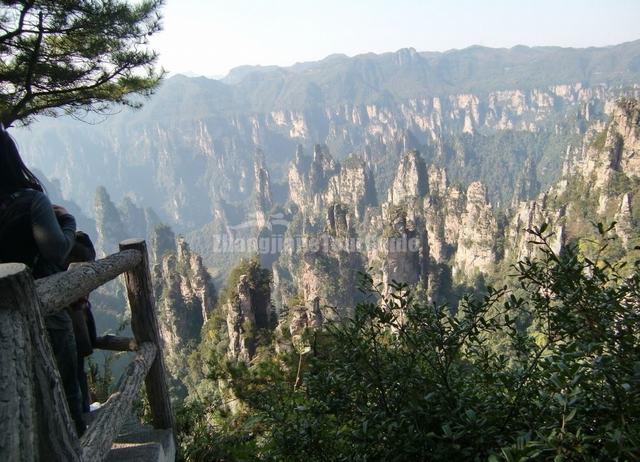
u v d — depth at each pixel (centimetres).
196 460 564
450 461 316
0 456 164
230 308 6281
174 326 9706
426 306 368
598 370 266
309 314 4925
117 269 346
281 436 404
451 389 349
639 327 280
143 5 976
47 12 878
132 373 371
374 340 374
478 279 10550
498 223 12025
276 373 693
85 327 412
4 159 303
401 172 18312
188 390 7644
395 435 341
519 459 234
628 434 229
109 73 1073
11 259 305
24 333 178
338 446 402
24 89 1024
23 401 172
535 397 318
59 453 186
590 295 289
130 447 422
